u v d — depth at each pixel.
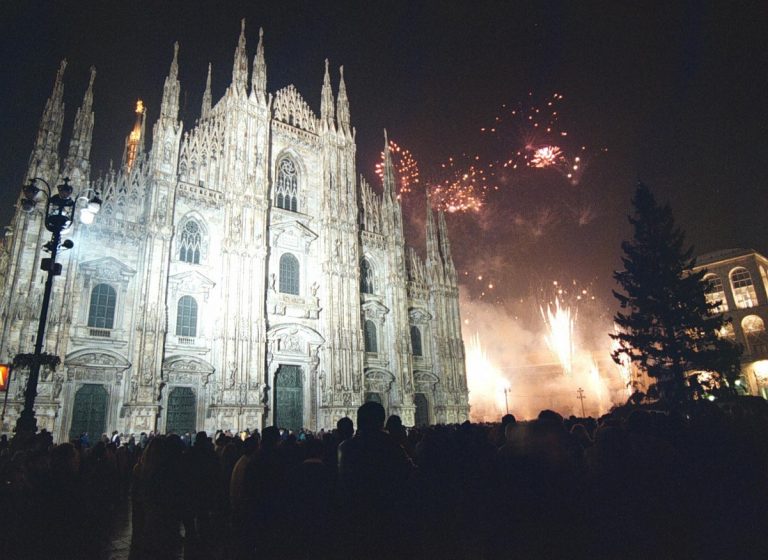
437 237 72.62
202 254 49.25
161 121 48.69
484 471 13.41
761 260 76.38
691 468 9.70
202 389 45.31
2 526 12.97
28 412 22.14
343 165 62.44
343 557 8.18
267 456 10.72
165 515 11.49
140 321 42.53
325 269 56.59
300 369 52.69
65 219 24.89
